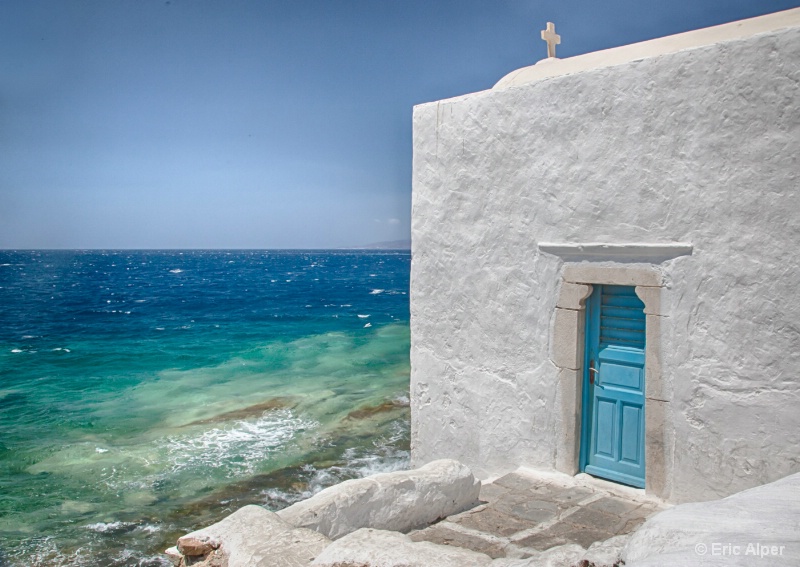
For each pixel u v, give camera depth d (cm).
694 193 472
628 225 507
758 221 445
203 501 912
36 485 966
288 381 1720
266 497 927
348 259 17300
